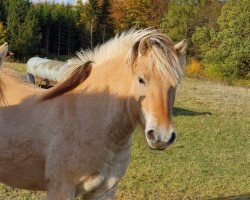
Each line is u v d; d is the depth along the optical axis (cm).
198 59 4378
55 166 385
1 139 411
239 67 3928
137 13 4197
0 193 620
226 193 739
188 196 705
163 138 323
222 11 4138
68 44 5128
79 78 408
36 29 4309
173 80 333
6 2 4494
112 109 376
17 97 426
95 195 400
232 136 1253
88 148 376
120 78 376
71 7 5975
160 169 820
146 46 340
